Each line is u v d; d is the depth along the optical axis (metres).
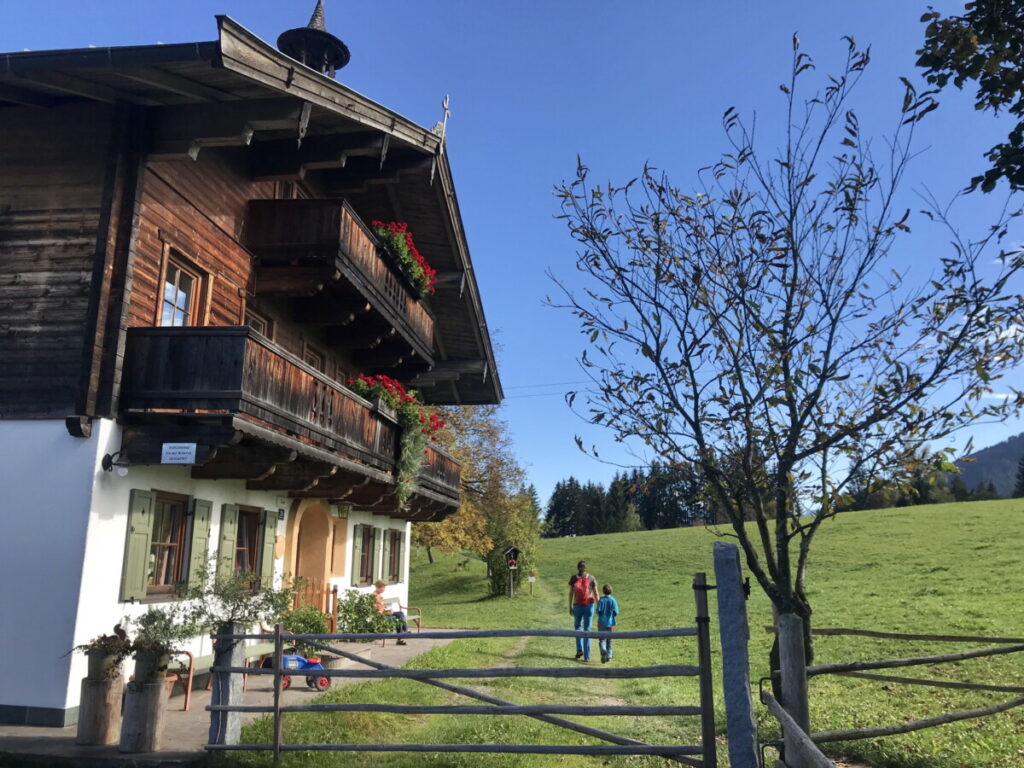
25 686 8.31
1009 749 7.13
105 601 8.80
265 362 9.80
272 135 12.12
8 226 9.49
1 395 9.03
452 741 7.57
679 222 5.44
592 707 5.67
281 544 13.95
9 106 9.86
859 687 10.66
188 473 10.72
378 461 14.80
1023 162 4.47
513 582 37.94
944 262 4.84
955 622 16.08
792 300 5.18
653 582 34.59
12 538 8.67
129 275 9.33
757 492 5.45
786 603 5.41
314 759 6.62
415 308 17.39
